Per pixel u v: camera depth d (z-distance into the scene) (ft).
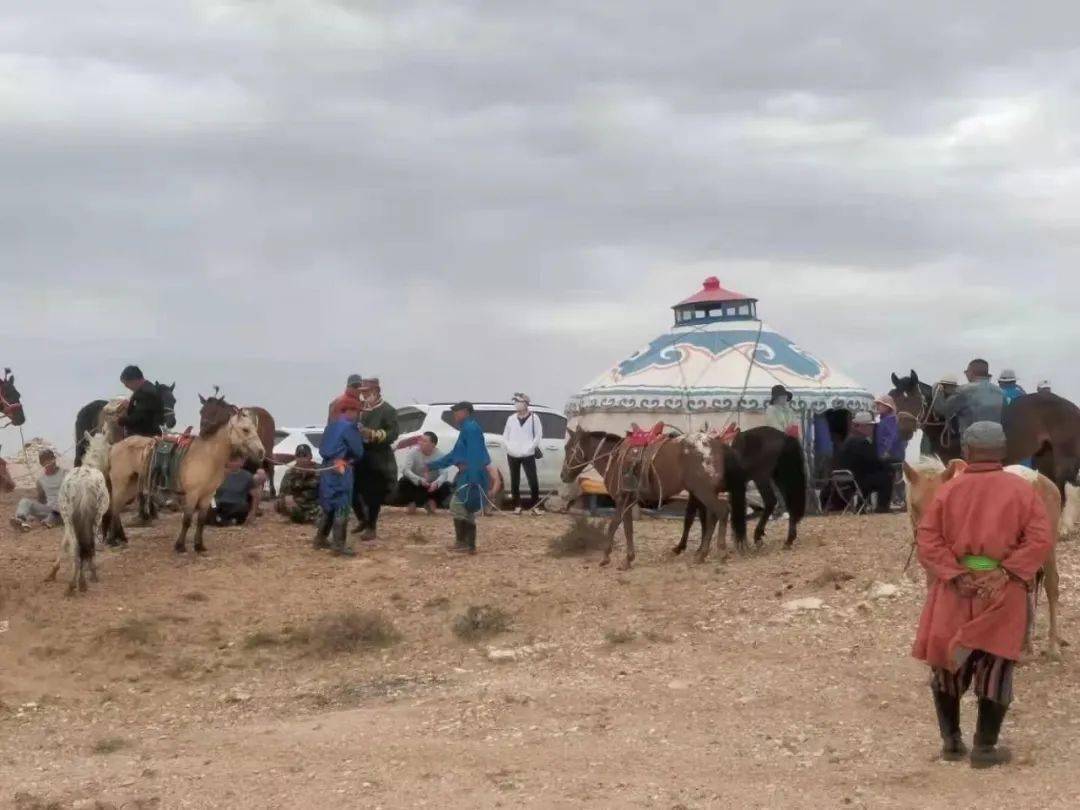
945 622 26.63
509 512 72.38
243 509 63.05
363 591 49.75
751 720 31.68
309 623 45.37
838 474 70.64
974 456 26.86
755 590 44.83
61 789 28.17
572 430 53.57
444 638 43.29
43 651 42.70
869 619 40.14
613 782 26.96
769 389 78.79
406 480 69.46
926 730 30.27
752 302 84.64
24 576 52.60
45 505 64.80
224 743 32.01
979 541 26.37
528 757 29.12
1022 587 26.61
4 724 35.81
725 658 37.65
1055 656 35.17
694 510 53.62
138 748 32.40
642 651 39.19
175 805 26.63
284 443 81.66
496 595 48.11
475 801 26.03
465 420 56.29
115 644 43.34
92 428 67.51
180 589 49.70
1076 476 49.26
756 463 52.47
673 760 28.53
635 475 51.21
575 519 62.90
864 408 80.28
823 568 46.70
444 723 32.73
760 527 54.29
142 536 59.31
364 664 41.29
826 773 27.22
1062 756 27.86
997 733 27.04
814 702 33.01
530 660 39.58
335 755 30.01
